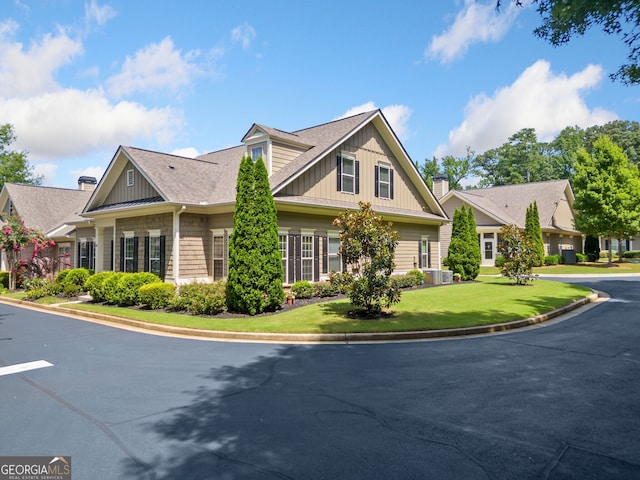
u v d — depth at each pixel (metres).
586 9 6.28
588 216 32.19
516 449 3.93
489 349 8.08
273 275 11.99
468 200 34.44
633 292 17.59
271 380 6.20
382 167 19.94
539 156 65.62
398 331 9.25
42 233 22.94
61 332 10.46
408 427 4.46
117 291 14.41
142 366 7.11
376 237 10.95
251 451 3.94
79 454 3.94
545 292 16.30
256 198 11.92
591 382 6.00
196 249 15.84
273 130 16.48
